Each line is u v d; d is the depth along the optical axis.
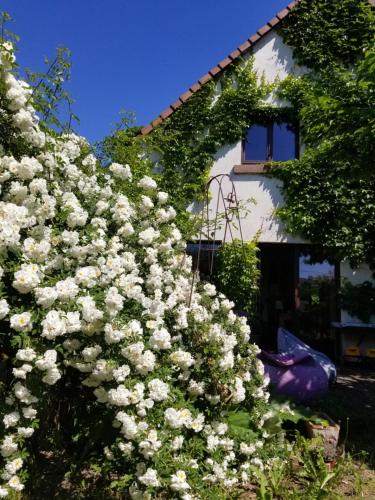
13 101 2.64
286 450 3.20
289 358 4.70
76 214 2.83
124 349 2.34
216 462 2.66
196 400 2.89
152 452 2.24
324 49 8.53
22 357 2.21
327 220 8.00
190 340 3.03
